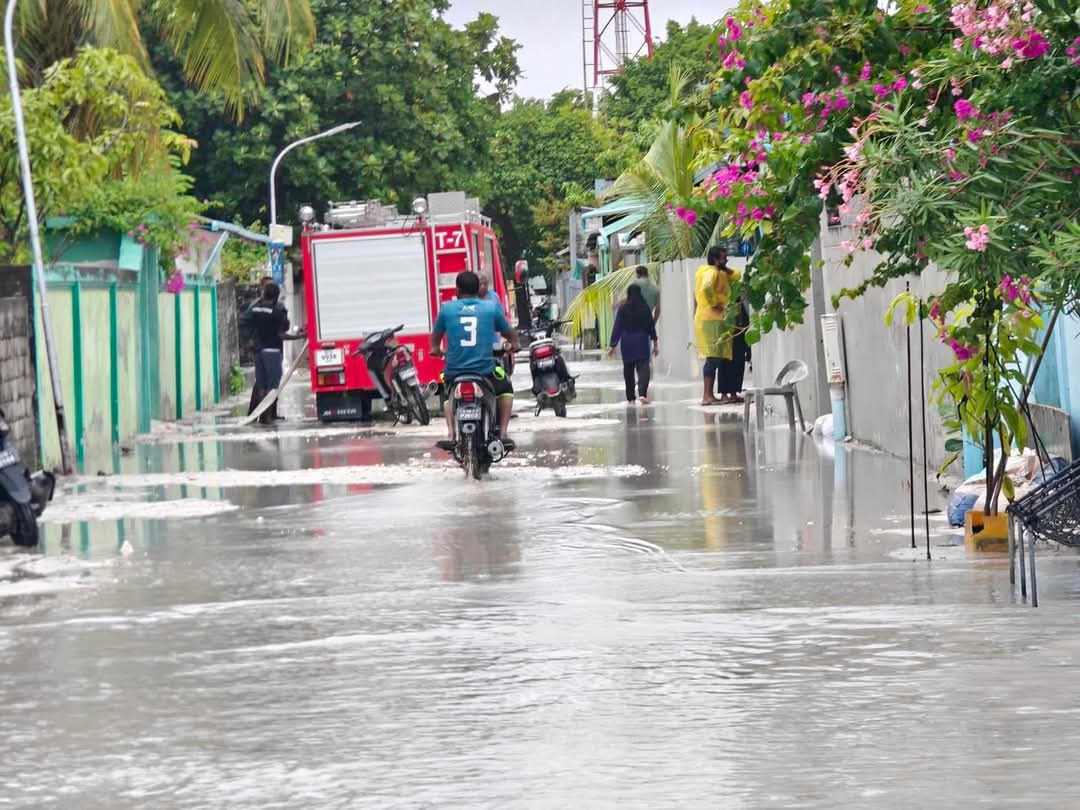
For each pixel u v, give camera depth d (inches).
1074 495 772.6
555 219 6648.6
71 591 933.2
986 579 851.4
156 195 2445.9
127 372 2188.7
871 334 1637.6
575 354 4658.0
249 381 3710.6
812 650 665.0
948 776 463.5
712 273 2320.4
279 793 475.2
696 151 1080.8
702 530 1117.1
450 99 4977.9
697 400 2503.7
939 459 1386.6
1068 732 510.3
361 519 1240.2
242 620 805.2
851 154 850.8
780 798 449.1
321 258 2436.0
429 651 697.6
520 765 497.7
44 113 1953.7
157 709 599.8
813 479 1392.7
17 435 1592.0
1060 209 837.8
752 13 994.1
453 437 1534.2
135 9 2306.8
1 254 1996.8
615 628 737.0
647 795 457.7
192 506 1363.2
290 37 2431.1
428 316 2436.0
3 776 507.2
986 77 877.2
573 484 1429.6
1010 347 938.1
